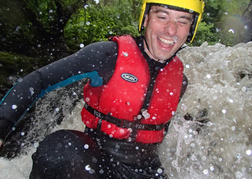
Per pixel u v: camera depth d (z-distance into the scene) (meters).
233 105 1.82
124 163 1.35
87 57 1.26
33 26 4.83
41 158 1.16
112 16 6.11
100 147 1.38
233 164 1.69
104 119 1.37
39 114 2.64
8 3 4.46
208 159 1.75
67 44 5.67
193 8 1.34
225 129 1.79
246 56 2.00
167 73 1.43
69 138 1.22
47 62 4.67
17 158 2.03
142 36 1.42
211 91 1.91
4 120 1.03
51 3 4.98
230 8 8.38
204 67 2.05
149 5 1.42
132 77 1.33
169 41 1.33
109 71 1.32
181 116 1.96
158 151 1.72
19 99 1.08
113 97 1.33
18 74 3.85
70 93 2.79
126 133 1.38
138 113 1.37
